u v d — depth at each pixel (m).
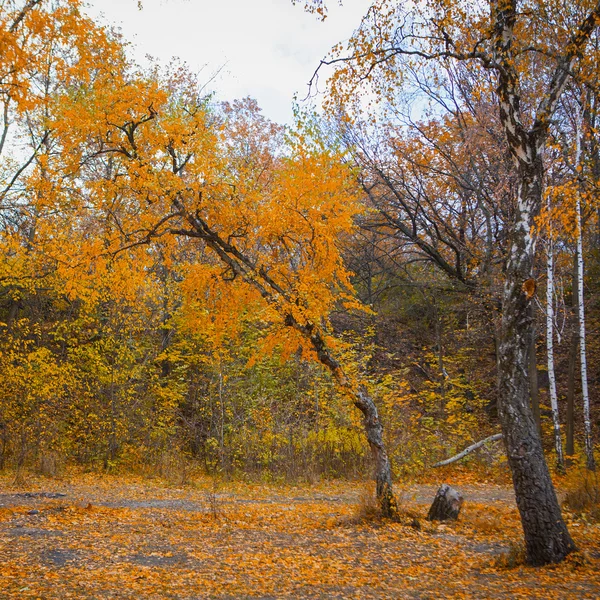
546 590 5.71
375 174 21.34
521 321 6.94
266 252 10.80
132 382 17.95
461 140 19.67
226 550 7.71
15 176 15.97
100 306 17.94
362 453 16.27
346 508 11.33
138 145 9.71
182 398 17.91
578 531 8.55
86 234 11.99
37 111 10.09
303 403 17.30
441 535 8.91
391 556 7.55
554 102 7.17
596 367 20.47
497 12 7.30
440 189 21.91
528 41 7.83
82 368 17.62
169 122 9.27
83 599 5.36
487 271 19.34
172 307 18.00
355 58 8.45
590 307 20.17
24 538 7.82
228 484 14.88
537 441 6.86
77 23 6.61
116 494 12.62
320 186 9.60
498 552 7.80
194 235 10.09
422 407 19.33
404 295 26.31
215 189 9.61
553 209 7.60
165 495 12.73
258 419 16.39
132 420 17.17
